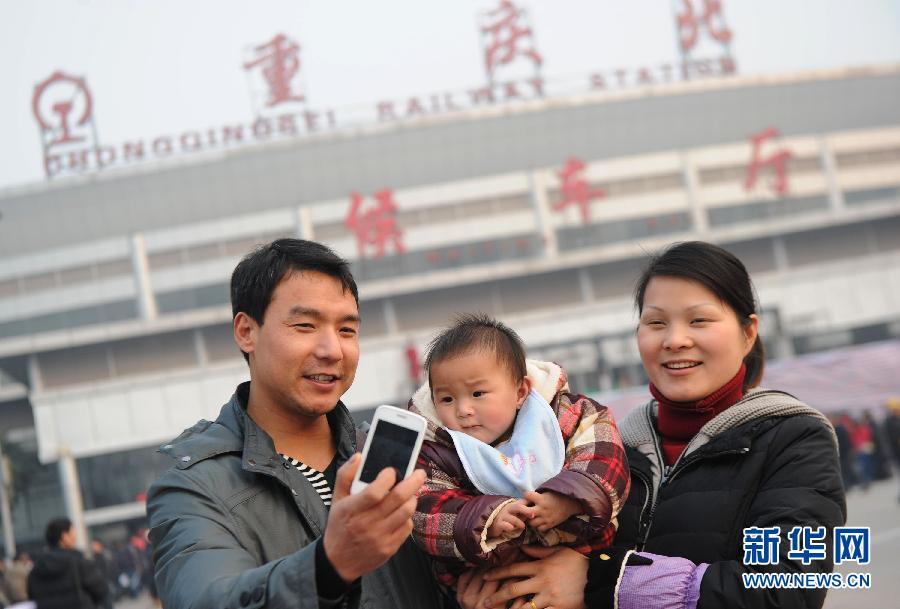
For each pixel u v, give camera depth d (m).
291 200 56.97
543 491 2.65
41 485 53.41
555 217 57.53
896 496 18.59
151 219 56.34
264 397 2.73
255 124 57.44
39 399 52.78
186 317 54.09
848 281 55.53
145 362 54.69
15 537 51.84
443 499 2.70
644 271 3.09
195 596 2.19
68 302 55.66
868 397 22.64
